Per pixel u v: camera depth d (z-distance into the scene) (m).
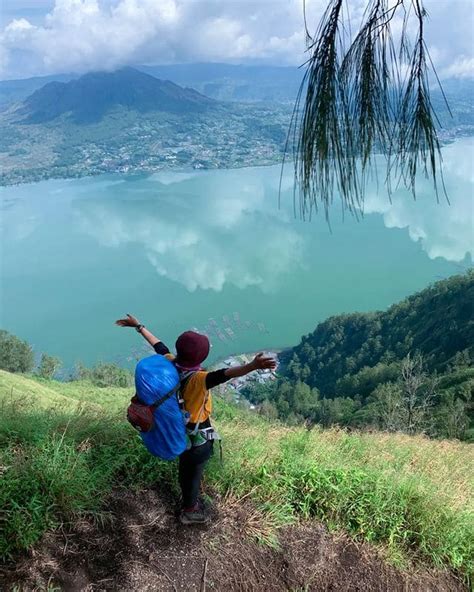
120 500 3.76
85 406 5.25
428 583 4.02
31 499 3.36
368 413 45.69
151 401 3.01
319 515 4.20
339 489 4.31
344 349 84.00
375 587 3.80
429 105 1.67
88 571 3.20
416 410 32.47
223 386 75.00
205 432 3.26
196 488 3.56
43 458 3.64
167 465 4.07
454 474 6.63
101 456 3.99
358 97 1.68
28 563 3.13
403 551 4.20
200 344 3.09
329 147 1.68
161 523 3.67
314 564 3.78
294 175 1.76
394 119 1.70
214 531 3.71
